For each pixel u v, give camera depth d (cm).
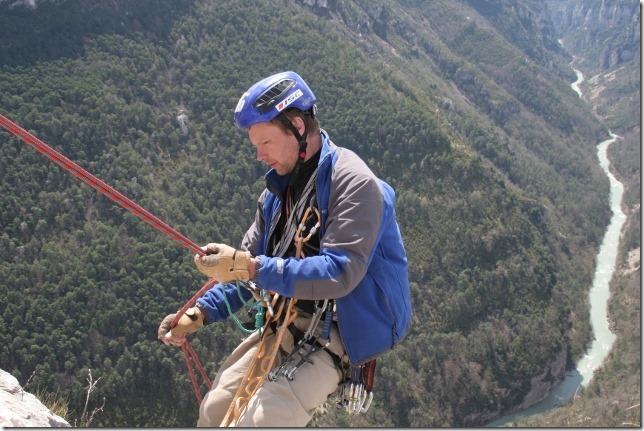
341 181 282
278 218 312
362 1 13275
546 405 7019
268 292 304
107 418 4881
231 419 281
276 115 279
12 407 370
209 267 270
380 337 290
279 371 287
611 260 10025
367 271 291
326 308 294
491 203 8438
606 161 14538
